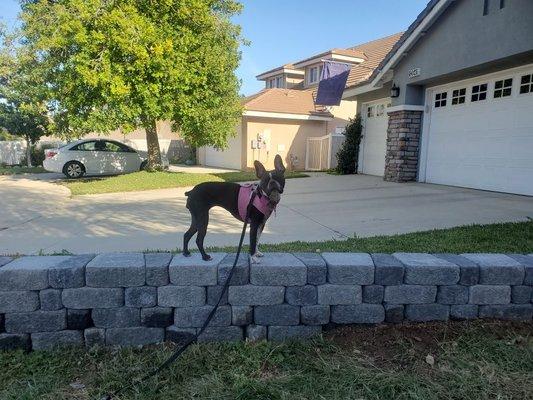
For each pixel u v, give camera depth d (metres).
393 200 8.08
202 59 11.63
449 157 9.95
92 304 3.04
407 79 10.38
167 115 11.43
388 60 10.72
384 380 2.68
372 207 7.39
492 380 2.68
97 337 3.09
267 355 3.01
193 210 3.14
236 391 2.60
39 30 11.13
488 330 3.23
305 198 8.62
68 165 14.56
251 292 3.13
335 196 8.80
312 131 19.84
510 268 3.26
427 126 10.61
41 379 2.75
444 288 3.25
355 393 2.59
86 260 3.15
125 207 8.14
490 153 8.77
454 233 5.16
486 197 7.93
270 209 3.04
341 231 5.68
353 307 3.23
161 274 3.04
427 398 2.52
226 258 3.25
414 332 3.21
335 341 3.16
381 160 12.88
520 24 7.16
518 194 8.19
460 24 8.54
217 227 6.12
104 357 3.01
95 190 10.37
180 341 3.15
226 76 12.61
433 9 8.95
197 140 12.89
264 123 18.61
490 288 3.28
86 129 11.23
